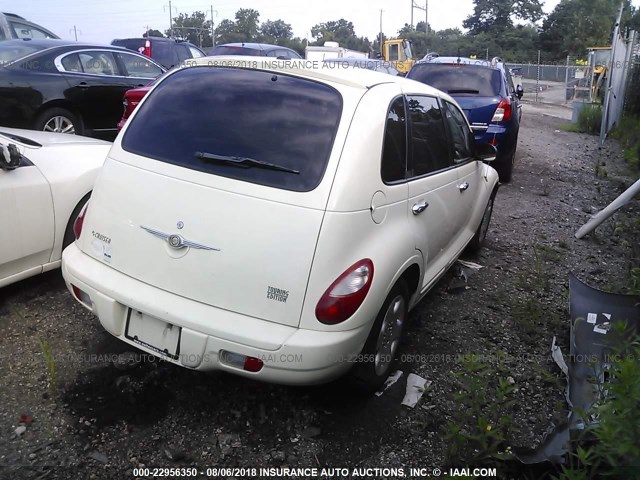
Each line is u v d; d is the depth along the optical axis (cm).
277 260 277
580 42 6444
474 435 297
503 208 810
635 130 1510
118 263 310
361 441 309
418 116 386
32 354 360
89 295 314
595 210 832
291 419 320
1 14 1253
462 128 496
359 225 292
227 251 282
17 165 399
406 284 353
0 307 414
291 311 278
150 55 1413
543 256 614
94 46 884
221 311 284
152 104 339
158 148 318
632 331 356
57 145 467
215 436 305
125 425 307
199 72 348
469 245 590
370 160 304
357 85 325
